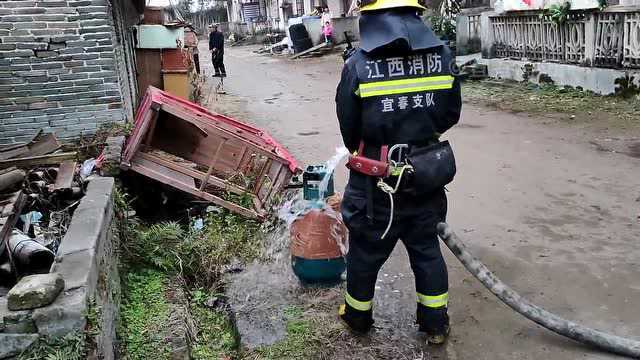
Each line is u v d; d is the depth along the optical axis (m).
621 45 9.69
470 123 8.95
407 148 2.84
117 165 5.13
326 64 20.33
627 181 5.71
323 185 3.71
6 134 6.41
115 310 3.22
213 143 5.81
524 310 3.11
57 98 6.44
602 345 3.02
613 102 9.52
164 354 3.06
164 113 5.86
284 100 12.66
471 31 14.92
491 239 4.51
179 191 5.75
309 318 3.45
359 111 2.87
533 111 9.54
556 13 10.67
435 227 3.00
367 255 3.04
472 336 3.25
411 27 2.76
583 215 4.89
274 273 4.09
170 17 16.56
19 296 2.32
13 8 6.11
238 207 5.05
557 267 3.99
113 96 6.58
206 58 27.31
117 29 7.40
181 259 4.27
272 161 5.21
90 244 2.93
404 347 3.16
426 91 2.79
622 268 3.91
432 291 3.04
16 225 3.96
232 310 3.62
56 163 5.16
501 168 6.40
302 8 32.53
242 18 44.28
